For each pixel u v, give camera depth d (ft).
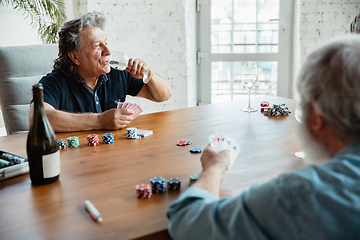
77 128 5.09
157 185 3.01
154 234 2.42
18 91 6.82
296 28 12.35
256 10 12.82
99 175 3.47
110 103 6.59
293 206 1.76
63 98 6.06
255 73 6.05
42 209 2.81
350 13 11.77
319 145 2.12
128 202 2.88
